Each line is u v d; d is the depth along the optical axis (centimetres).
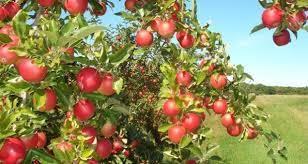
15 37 94
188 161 152
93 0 137
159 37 152
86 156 100
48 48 87
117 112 115
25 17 93
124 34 255
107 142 113
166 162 249
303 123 732
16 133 88
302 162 511
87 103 101
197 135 143
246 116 157
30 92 94
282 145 167
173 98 133
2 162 84
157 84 281
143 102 281
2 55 90
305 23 112
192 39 146
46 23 102
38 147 104
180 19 143
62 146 102
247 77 155
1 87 101
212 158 153
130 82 271
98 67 97
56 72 95
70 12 111
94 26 83
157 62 246
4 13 119
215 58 153
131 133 257
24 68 87
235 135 157
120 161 202
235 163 487
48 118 130
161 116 282
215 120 638
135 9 147
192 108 130
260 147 535
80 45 99
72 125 104
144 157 262
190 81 140
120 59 98
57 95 97
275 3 112
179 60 141
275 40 116
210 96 155
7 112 87
